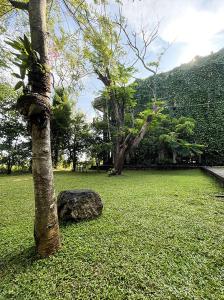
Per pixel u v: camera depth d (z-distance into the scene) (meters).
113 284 1.80
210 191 5.46
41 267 2.09
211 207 3.98
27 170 14.60
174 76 15.66
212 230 2.86
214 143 13.23
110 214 3.69
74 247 2.46
